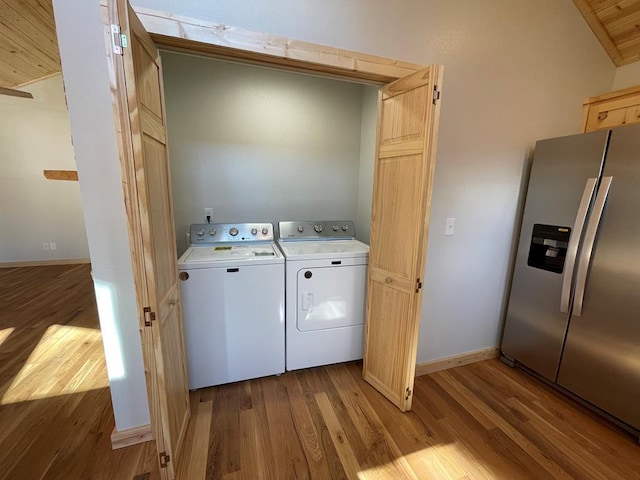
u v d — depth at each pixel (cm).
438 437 161
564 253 186
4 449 148
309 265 201
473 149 195
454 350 226
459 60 178
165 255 135
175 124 226
